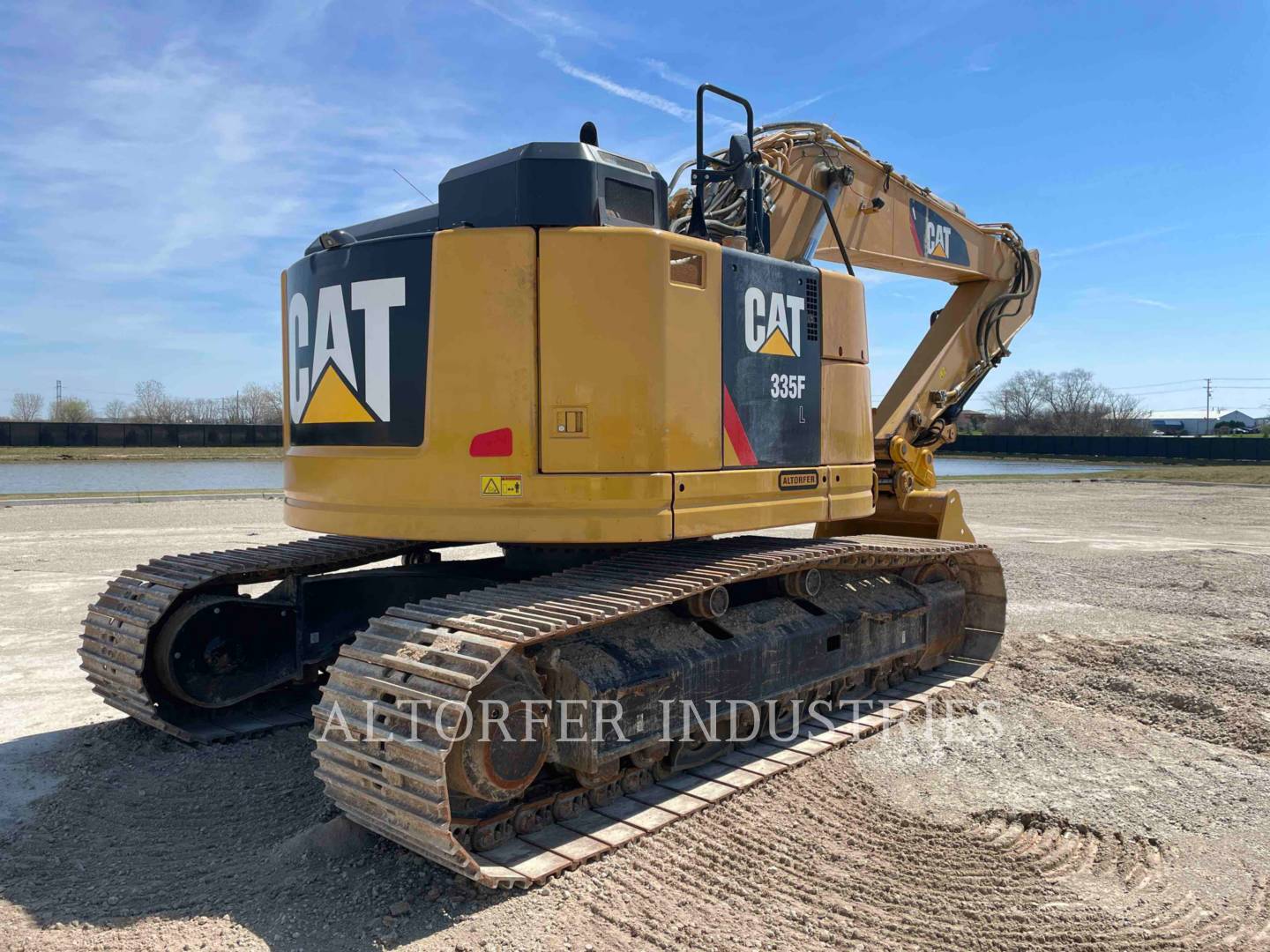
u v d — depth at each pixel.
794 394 5.51
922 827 4.57
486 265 4.51
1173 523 18.92
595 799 4.52
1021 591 10.73
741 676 5.06
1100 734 5.96
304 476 5.05
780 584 5.77
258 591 9.39
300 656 5.69
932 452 9.14
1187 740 5.96
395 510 4.63
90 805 4.76
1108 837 4.50
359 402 4.76
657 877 3.93
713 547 5.55
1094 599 10.27
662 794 4.69
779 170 7.01
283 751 5.52
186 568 5.84
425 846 3.67
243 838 4.41
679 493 4.66
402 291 4.64
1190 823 4.66
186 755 5.44
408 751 3.59
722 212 6.00
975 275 9.32
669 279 4.65
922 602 6.76
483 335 4.51
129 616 5.57
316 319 4.98
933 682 6.93
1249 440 49.16
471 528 4.50
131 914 3.69
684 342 4.71
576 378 4.50
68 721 6.06
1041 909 3.81
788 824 4.52
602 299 4.52
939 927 3.65
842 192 7.79
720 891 3.85
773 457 5.32
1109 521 19.27
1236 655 7.62
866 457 6.24
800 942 3.51
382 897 3.76
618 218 4.80
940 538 8.10
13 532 15.27
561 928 3.52
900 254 8.37
